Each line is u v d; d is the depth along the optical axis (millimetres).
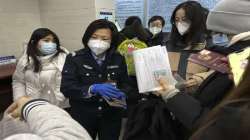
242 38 973
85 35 1812
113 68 1826
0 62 3510
